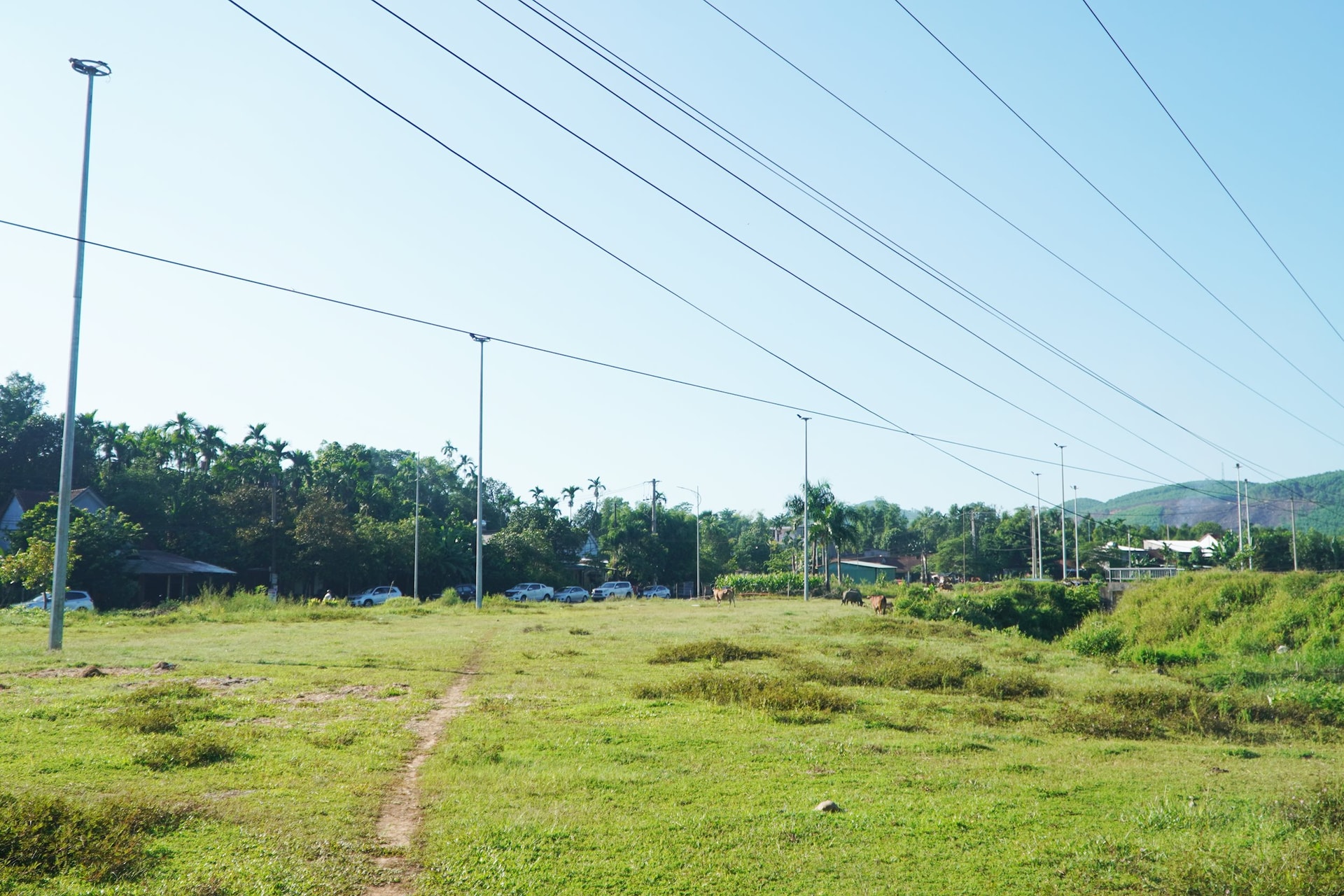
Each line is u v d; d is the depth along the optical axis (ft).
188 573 184.44
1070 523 415.03
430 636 103.55
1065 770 40.73
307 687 60.18
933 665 73.72
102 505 190.39
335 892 24.07
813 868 26.86
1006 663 86.33
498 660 78.48
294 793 33.22
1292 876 24.22
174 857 25.94
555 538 305.32
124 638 96.07
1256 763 43.88
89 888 23.03
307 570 214.28
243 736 42.45
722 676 64.49
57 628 80.94
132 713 45.39
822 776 38.27
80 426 211.20
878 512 489.26
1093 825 31.81
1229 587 111.65
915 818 31.91
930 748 44.50
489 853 27.40
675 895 24.73
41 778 33.68
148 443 229.45
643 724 48.47
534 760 40.09
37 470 203.82
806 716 51.47
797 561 343.87
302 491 225.56
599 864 26.78
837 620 127.34
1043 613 147.13
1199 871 25.36
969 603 142.82
